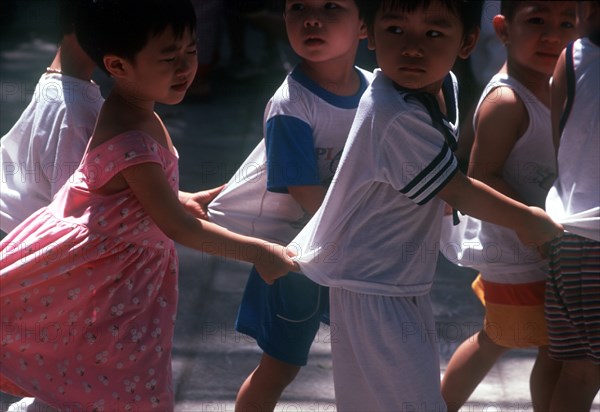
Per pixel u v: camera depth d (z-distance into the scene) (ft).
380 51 8.57
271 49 30.48
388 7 8.43
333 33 9.56
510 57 10.18
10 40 38.17
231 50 30.83
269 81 30.81
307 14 9.56
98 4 8.59
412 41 8.39
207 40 28.71
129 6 8.52
